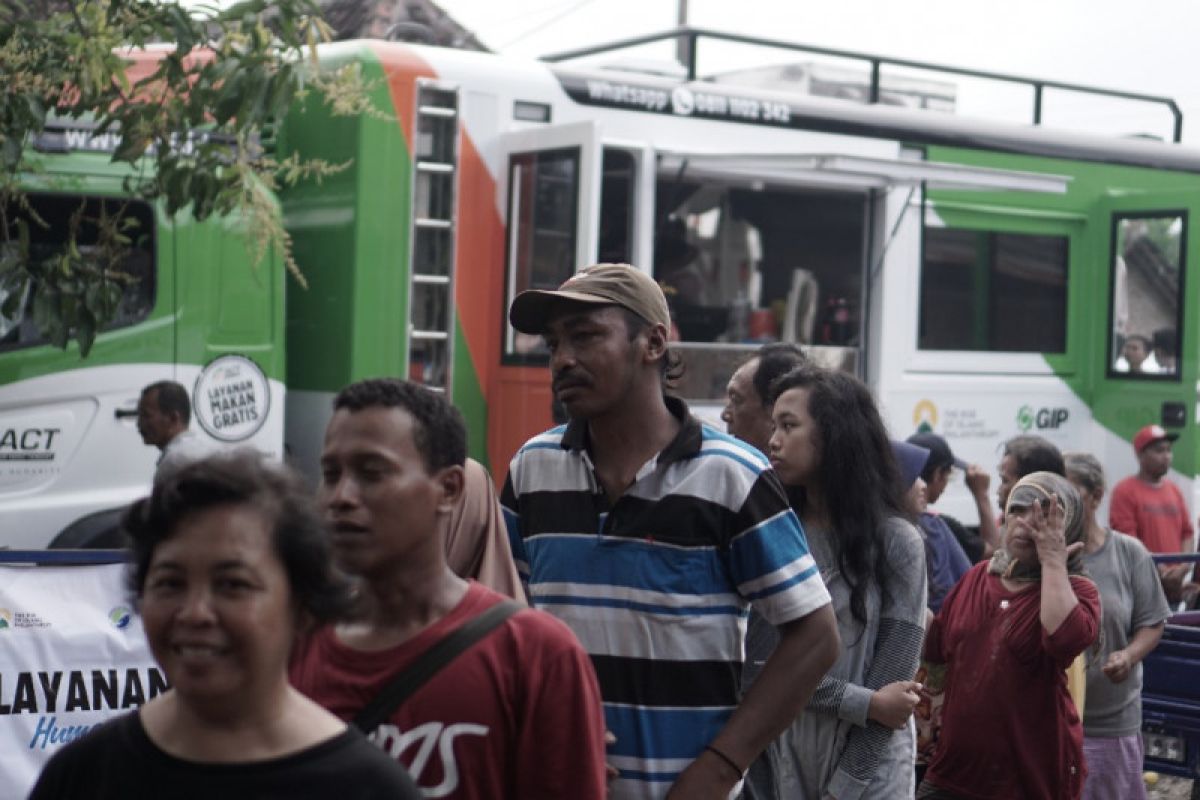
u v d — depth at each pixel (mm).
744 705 3332
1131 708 6102
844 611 4168
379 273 8492
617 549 3318
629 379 3340
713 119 9797
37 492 7531
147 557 2092
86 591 4750
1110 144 11797
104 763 2096
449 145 8797
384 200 8508
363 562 2582
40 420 7539
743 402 4770
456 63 8812
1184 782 8578
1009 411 11250
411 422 2621
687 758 3283
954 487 10891
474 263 8906
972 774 4812
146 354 7805
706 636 3303
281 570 2080
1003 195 11219
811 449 4223
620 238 9289
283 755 2053
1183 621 7609
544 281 8680
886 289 10508
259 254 5988
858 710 4074
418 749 2516
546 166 8711
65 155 7551
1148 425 11758
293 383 8852
